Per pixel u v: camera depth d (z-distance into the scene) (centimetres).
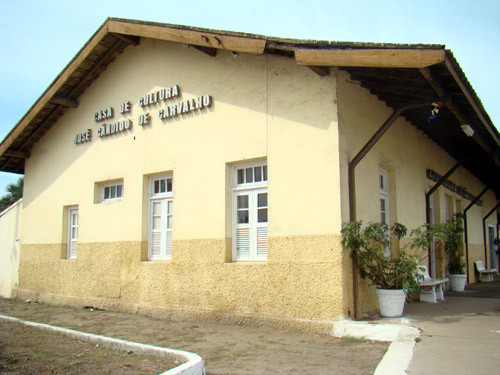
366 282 737
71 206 1159
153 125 973
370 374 470
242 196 834
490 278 1603
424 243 834
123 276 979
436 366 468
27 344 577
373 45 604
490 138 936
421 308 821
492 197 1980
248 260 809
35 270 1203
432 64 574
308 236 713
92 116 1109
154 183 989
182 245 879
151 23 868
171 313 868
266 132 786
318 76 734
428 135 1127
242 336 682
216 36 762
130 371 453
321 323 676
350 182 718
